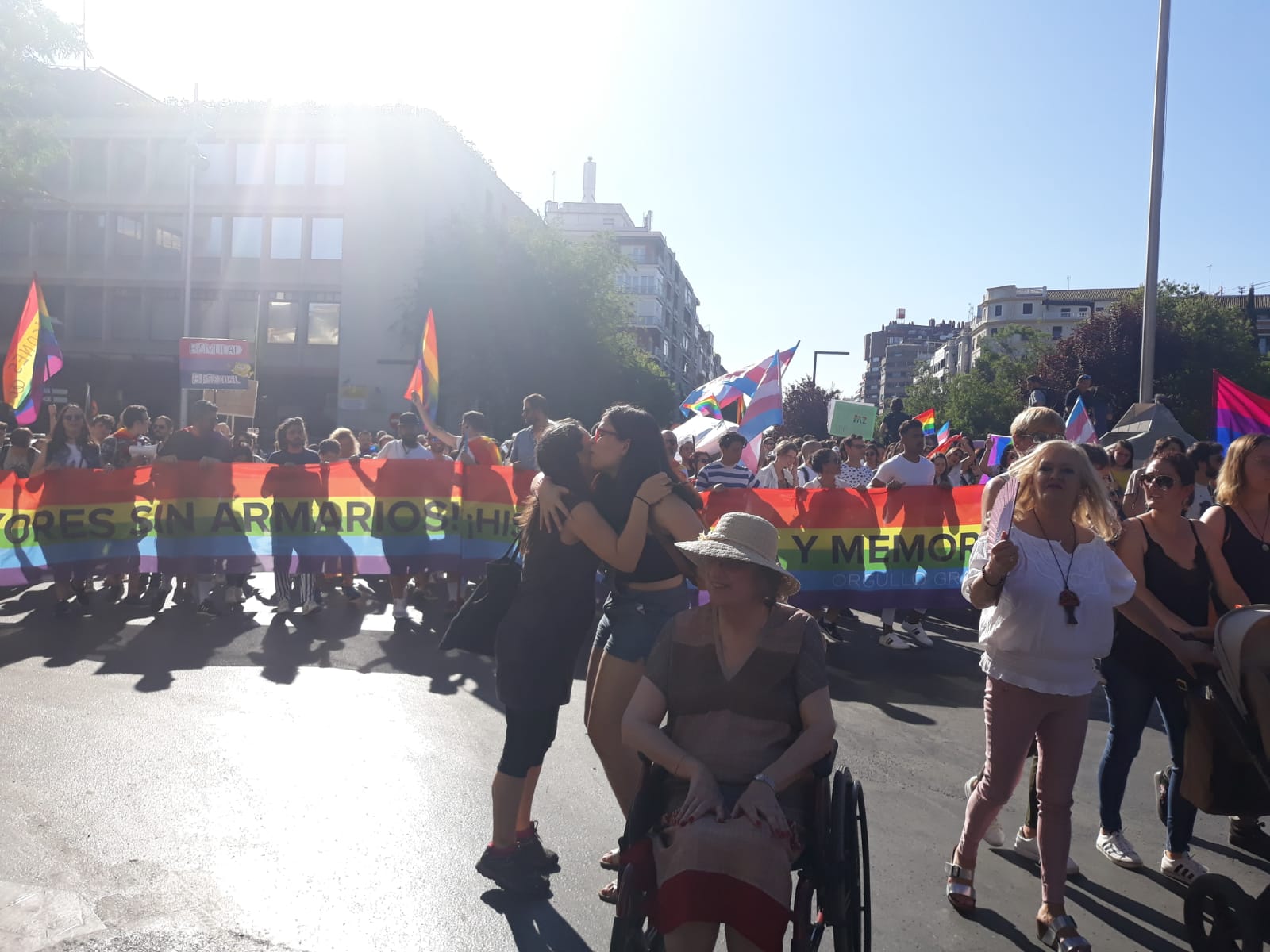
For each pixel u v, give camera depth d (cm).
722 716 318
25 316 1232
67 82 4822
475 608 432
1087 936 402
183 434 1061
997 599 403
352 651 847
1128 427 1416
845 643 984
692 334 12538
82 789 504
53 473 1012
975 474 1413
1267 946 367
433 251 4419
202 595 1084
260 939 367
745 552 311
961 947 387
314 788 519
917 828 507
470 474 1047
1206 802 396
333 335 4784
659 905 281
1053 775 397
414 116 4788
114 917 379
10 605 1052
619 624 413
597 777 558
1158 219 1606
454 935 378
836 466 1026
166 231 4803
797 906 287
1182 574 455
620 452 410
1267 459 465
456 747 596
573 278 4369
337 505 1033
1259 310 9862
